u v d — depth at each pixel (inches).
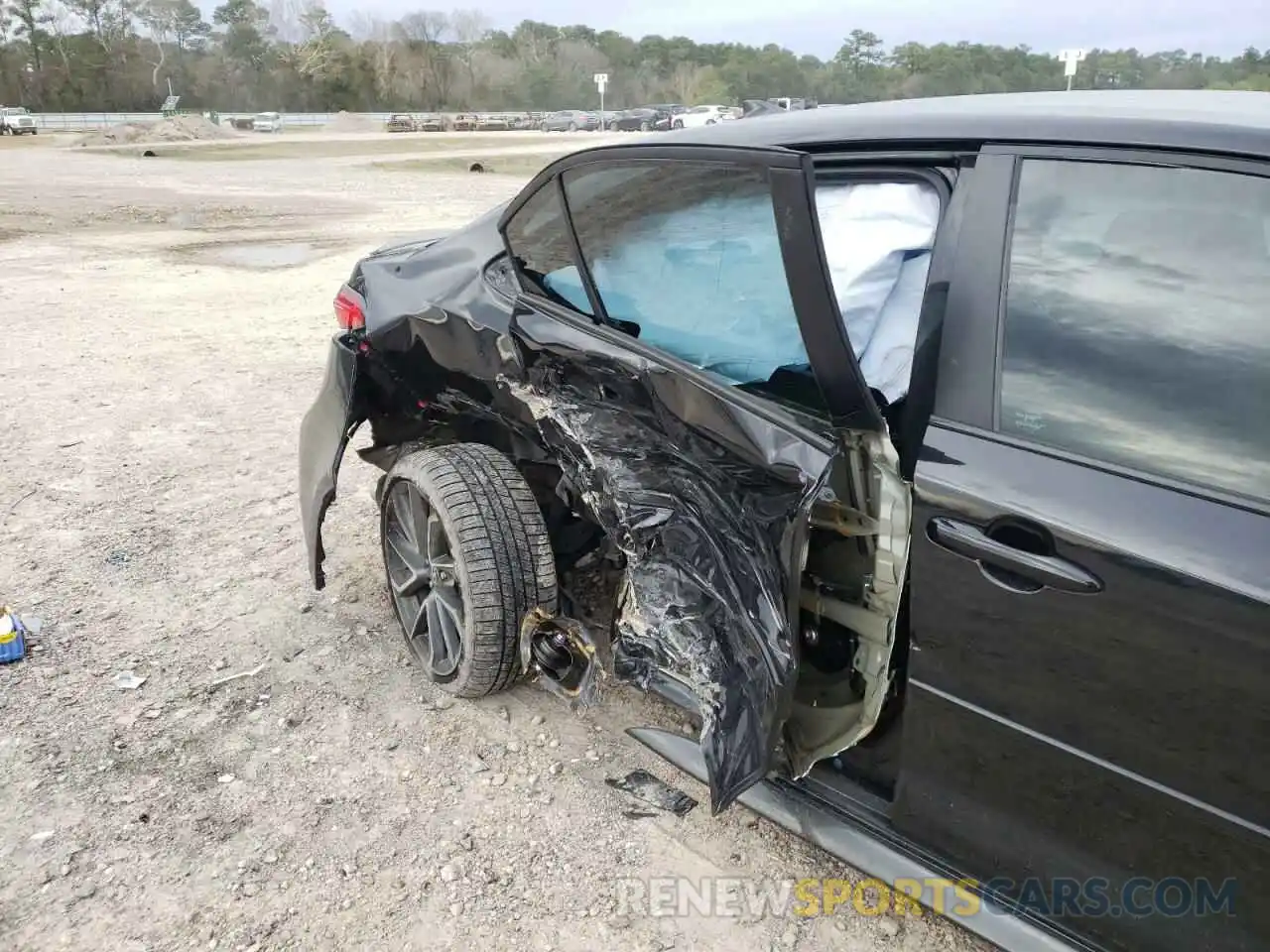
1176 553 64.9
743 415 86.7
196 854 101.1
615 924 93.5
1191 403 68.6
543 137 1961.1
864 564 85.0
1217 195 69.1
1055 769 72.3
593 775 113.3
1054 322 74.3
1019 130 78.3
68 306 354.3
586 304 105.7
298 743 118.5
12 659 132.8
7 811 106.2
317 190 839.7
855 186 88.1
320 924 93.2
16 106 3432.6
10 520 176.6
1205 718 64.2
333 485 127.0
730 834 104.8
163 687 128.8
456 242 130.1
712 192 88.4
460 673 120.3
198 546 168.2
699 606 91.2
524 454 125.3
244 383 262.1
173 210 680.4
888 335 86.5
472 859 101.2
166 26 4111.7
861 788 91.4
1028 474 72.2
